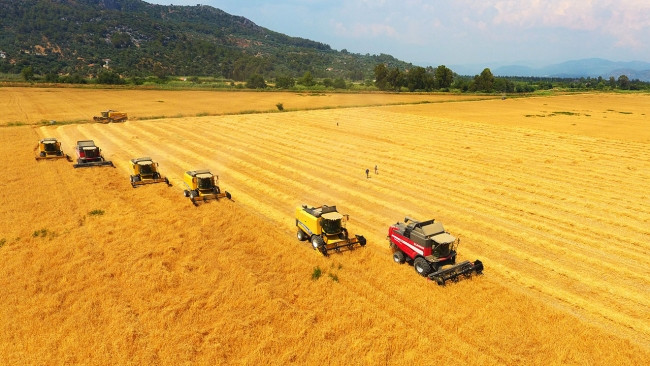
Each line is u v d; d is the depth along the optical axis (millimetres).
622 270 17891
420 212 25422
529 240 21094
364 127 59906
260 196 28125
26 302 14281
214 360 11578
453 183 31859
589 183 31875
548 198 28516
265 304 14258
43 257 17672
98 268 16750
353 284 15883
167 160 38344
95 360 11500
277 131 55594
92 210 23719
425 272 16516
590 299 15734
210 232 20953
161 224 21719
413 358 11797
